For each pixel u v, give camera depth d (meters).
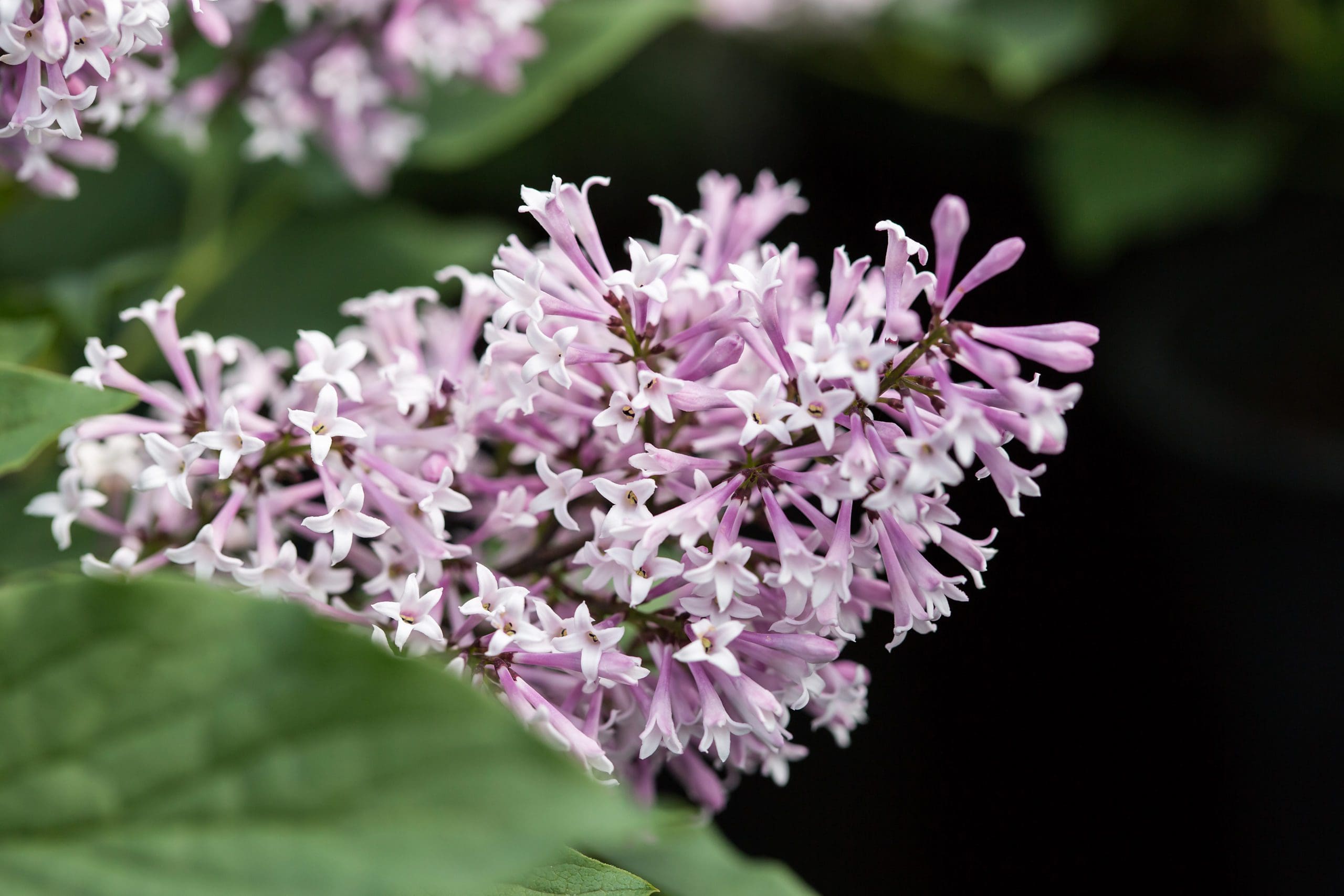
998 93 1.12
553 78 0.87
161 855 0.53
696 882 0.65
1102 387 1.07
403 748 0.53
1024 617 1.07
